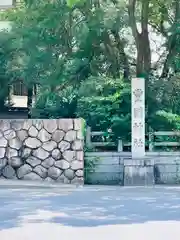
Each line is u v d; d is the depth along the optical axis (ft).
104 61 53.67
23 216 25.50
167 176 44.16
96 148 46.52
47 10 49.60
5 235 21.06
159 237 20.79
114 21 50.62
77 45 51.96
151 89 49.78
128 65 55.06
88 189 38.40
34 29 50.62
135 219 24.80
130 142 45.96
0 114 63.31
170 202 30.78
